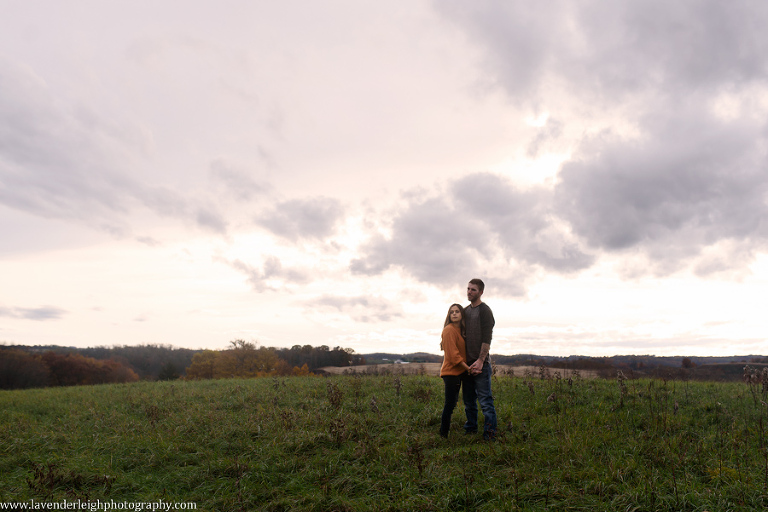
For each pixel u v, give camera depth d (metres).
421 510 3.96
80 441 6.89
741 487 4.05
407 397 9.30
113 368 73.19
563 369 11.66
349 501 4.18
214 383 14.61
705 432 6.03
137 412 9.37
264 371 54.47
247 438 6.43
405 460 5.17
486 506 3.99
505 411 7.46
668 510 3.78
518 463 5.02
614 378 11.52
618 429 6.21
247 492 4.55
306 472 5.03
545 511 3.86
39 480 4.81
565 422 6.61
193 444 6.27
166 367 67.88
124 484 4.94
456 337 6.29
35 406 10.90
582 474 4.53
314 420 7.29
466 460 5.13
